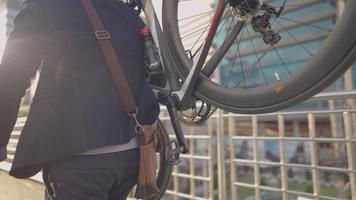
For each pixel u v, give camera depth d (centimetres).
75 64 134
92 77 134
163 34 191
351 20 129
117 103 136
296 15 323
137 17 171
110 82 137
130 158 141
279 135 325
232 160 358
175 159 188
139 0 194
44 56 133
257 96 161
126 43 150
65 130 130
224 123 370
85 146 127
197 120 201
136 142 144
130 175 146
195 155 396
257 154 341
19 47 126
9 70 122
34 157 130
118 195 152
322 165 327
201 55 170
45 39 133
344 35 130
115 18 156
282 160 321
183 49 194
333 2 284
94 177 132
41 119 134
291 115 332
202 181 392
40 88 138
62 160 131
